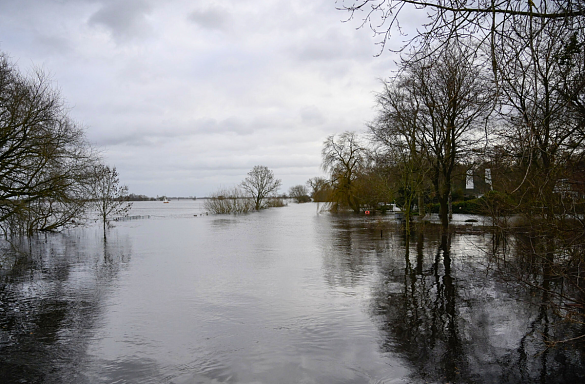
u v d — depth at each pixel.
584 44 5.40
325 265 17.03
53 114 21.19
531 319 9.56
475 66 5.28
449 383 6.66
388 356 7.72
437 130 25.09
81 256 21.27
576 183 6.45
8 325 9.92
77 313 10.82
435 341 8.40
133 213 80.06
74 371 7.39
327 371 7.16
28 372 7.39
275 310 10.70
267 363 7.52
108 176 34.28
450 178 26.08
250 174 86.81
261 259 19.12
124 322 10.00
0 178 19.59
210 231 35.75
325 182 58.44
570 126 7.14
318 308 10.78
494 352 7.79
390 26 5.19
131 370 7.39
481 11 4.73
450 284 13.05
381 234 27.14
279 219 51.91
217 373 7.18
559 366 7.15
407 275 14.54
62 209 28.95
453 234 26.39
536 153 5.10
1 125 19.58
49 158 20.66
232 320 9.98
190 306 11.25
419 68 5.64
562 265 6.88
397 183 30.08
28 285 14.31
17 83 20.28
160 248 24.08
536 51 4.25
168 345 8.48
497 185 11.63
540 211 7.95
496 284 12.79
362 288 12.81
